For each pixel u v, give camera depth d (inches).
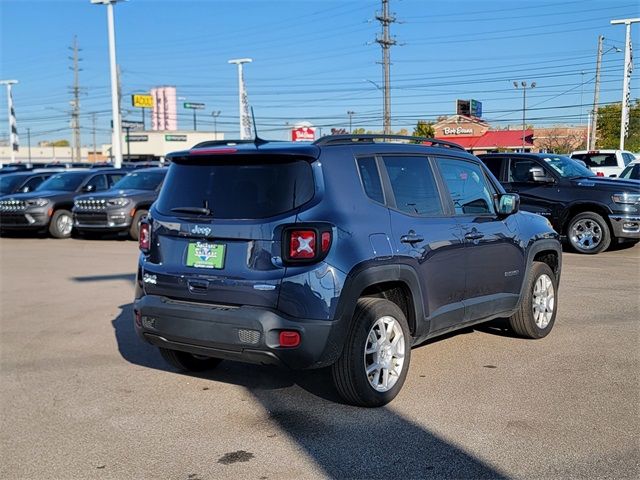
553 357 236.2
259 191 181.6
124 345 266.2
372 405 190.1
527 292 252.4
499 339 261.1
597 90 1918.1
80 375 227.9
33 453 166.4
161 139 3176.7
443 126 2620.6
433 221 209.2
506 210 238.2
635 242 519.8
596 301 324.5
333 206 178.1
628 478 146.3
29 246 618.2
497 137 2471.7
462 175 231.6
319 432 175.3
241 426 181.0
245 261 176.2
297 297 170.6
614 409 186.1
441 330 214.4
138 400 202.5
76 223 656.4
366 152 195.3
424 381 212.4
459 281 217.0
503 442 165.8
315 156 180.1
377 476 150.1
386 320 190.2
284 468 155.2
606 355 237.8
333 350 175.0
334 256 173.8
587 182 491.8
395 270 189.3
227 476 151.9
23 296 370.3
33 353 255.9
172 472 154.6
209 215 185.5
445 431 173.5
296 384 214.8
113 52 1037.2
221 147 193.2
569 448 161.6
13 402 202.5
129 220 640.4
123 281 415.8
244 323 172.6
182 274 185.3
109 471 155.9
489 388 204.8
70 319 312.8
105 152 4131.4
